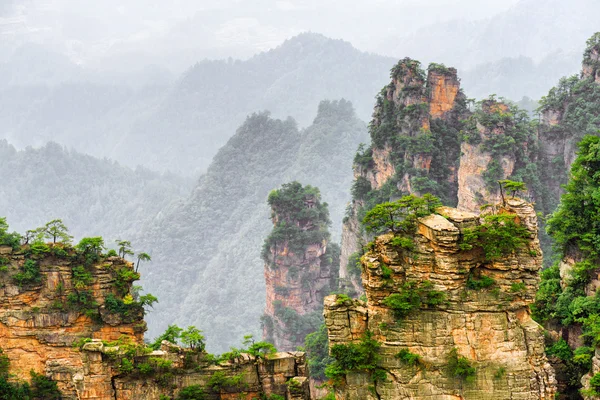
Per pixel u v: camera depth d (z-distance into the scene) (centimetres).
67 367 8631
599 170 8344
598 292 7462
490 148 14775
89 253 8806
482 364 6284
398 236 6412
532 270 6272
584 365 7000
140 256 8956
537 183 14988
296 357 7200
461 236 6291
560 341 7350
